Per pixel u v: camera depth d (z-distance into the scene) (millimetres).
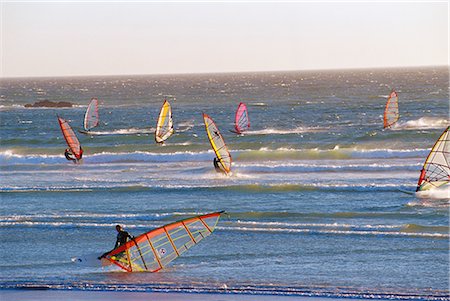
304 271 74750
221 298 65938
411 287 68500
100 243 88625
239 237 89625
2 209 110250
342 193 115625
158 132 189875
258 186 120750
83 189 123562
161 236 78312
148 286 69562
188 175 138750
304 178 131375
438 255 79375
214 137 135375
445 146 112688
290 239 88062
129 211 106562
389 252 81312
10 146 192625
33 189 123875
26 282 71875
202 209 106688
